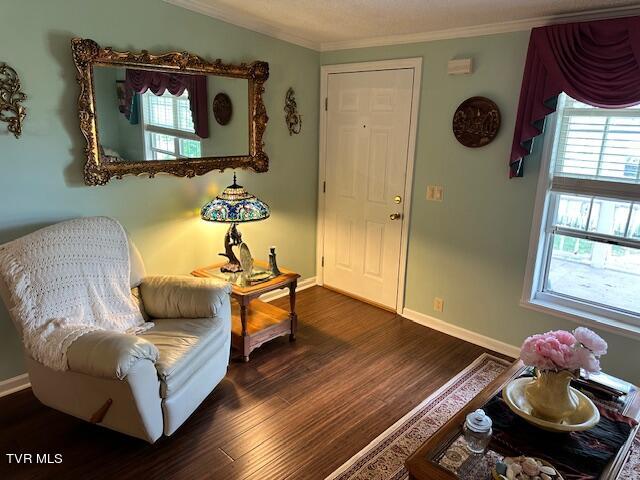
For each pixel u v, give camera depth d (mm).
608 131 2574
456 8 2545
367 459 2141
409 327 3535
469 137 3053
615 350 2697
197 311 2539
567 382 1712
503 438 1667
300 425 2371
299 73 3723
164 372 2051
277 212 3844
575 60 2477
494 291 3156
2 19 2246
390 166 3561
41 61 2398
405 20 2869
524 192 2896
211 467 2076
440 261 3406
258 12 3010
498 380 2014
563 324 2879
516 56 2781
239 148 3396
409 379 2816
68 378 2051
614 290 2762
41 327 2102
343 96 3758
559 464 1552
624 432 1705
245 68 3270
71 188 2623
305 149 3934
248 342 2943
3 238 2434
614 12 2383
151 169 2896
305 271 4242
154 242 3072
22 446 2186
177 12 2873
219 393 2629
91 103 2562
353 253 3984
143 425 1982
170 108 2938
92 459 2111
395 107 3436
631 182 2549
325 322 3590
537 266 2959
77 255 2334
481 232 3146
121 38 2658
